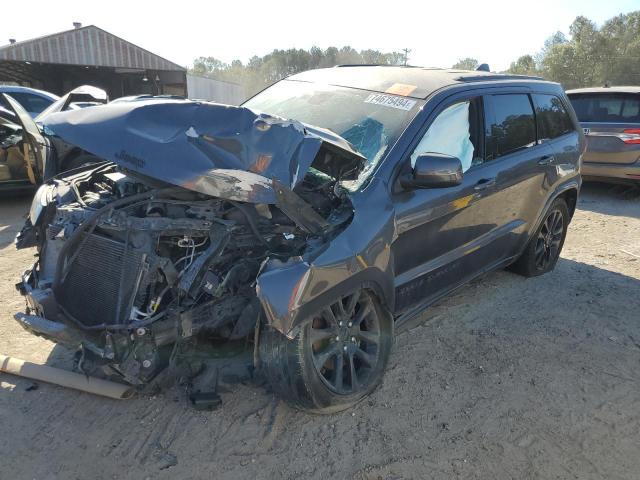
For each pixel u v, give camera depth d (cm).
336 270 261
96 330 259
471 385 333
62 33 2369
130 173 283
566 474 263
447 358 363
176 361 259
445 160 300
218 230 260
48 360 336
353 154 291
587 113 919
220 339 272
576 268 559
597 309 455
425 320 421
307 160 271
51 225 295
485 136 393
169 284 254
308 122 358
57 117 292
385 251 292
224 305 260
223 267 262
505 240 438
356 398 298
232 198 250
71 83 2828
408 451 273
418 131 330
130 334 247
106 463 255
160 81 2873
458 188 357
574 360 370
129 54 2550
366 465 262
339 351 290
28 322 270
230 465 258
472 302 459
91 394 304
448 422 297
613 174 877
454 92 366
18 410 289
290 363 265
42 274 294
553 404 319
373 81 389
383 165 311
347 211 286
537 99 470
